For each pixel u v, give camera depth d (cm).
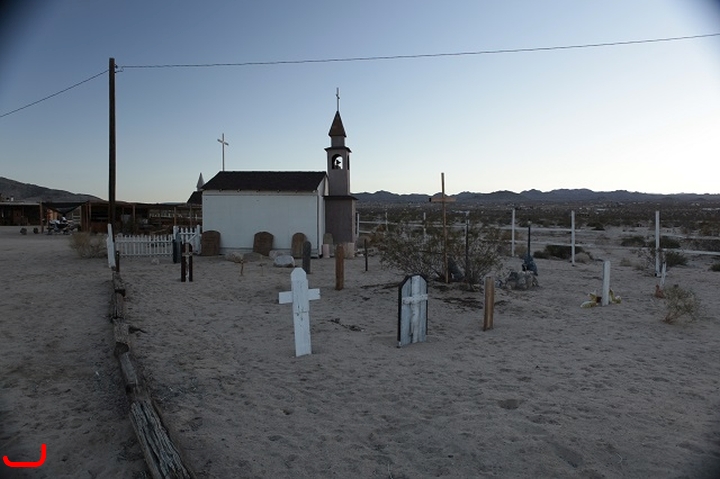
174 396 587
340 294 1280
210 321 982
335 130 2384
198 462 431
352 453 450
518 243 2734
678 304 1009
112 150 2230
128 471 415
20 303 1112
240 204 2250
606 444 457
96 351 754
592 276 1659
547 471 414
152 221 4347
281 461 436
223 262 2012
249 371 684
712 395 588
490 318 926
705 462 425
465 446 459
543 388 611
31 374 651
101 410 539
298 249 2188
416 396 588
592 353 769
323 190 2341
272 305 1151
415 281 827
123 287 1220
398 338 808
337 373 675
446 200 1349
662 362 724
